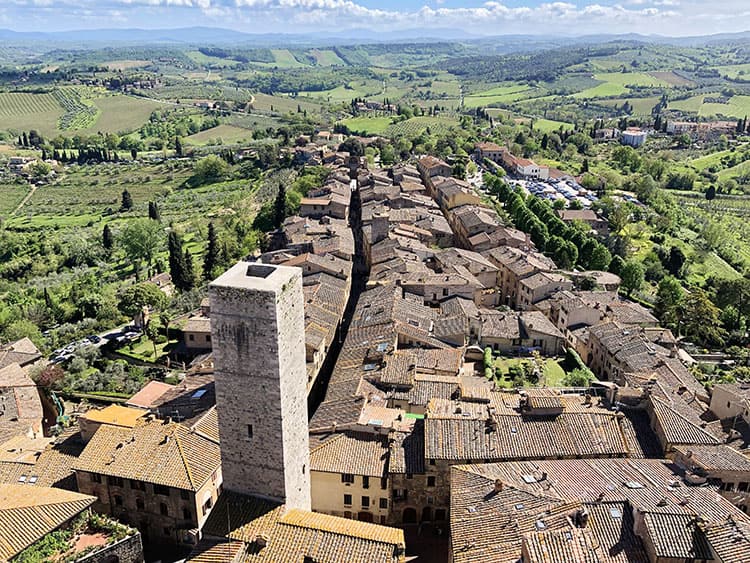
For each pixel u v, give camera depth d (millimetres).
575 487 64312
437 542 74750
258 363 58625
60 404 106938
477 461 74062
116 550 63562
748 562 53000
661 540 55875
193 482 70375
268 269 61969
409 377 92750
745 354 130000
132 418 81625
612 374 115500
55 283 193625
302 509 68375
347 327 133875
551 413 80000
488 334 124625
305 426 67250
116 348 130750
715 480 69062
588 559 53250
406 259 148375
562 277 151750
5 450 83625
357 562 57125
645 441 77625
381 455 77250
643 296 166750
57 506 65125
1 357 120188
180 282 166625
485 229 181875
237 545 59156
